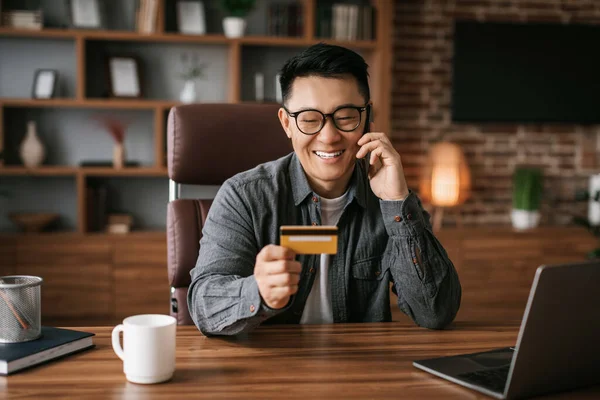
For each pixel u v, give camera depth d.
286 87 1.31
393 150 1.35
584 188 4.54
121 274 3.75
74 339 1.12
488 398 0.93
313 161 1.31
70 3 3.86
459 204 4.43
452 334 1.29
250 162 1.70
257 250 1.44
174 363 1.00
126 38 3.79
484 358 1.09
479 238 4.05
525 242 4.10
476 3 4.32
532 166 4.49
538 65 4.35
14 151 4.00
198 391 0.94
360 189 1.48
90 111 4.06
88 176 4.06
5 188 4.03
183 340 1.21
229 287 1.17
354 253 1.48
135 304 3.77
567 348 0.91
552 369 0.92
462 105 4.30
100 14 3.91
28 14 3.77
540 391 0.93
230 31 3.90
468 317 4.05
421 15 4.29
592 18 4.44
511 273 4.10
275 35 3.98
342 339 1.23
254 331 1.28
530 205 4.23
